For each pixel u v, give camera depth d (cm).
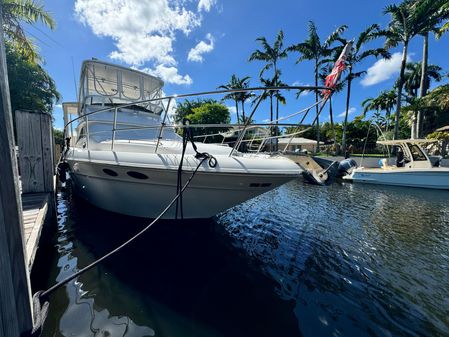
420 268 345
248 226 499
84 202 554
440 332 225
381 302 265
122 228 401
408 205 746
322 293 276
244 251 371
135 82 554
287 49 1903
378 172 1191
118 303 240
